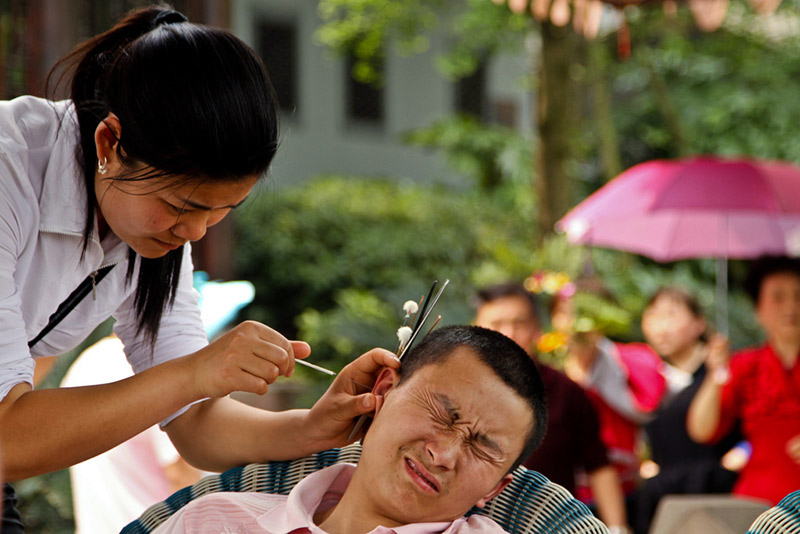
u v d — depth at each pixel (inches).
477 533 81.1
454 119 491.8
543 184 325.7
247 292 195.9
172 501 92.0
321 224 425.4
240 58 72.9
